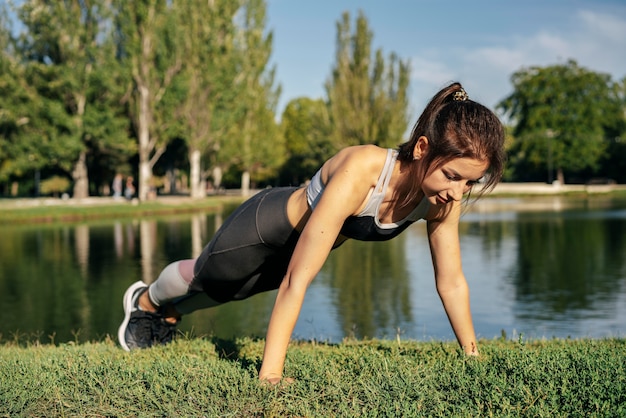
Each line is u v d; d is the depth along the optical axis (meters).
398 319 8.14
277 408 2.31
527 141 63.62
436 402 2.31
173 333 4.12
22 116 35.75
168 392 2.46
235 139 47.38
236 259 3.13
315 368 2.73
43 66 34.50
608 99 64.19
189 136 39.72
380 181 2.57
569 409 2.22
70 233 21.38
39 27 34.19
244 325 7.70
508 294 9.93
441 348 3.71
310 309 8.78
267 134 49.81
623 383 2.36
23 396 2.53
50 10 34.06
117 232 21.64
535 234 19.69
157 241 18.48
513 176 73.88
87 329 7.71
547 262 13.52
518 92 65.38
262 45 46.41
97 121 35.91
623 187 58.94
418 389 2.39
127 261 14.12
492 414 2.19
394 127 48.78
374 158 2.57
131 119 39.78
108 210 30.14
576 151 62.78
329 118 54.28
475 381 2.46
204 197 47.28
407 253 15.37
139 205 32.91
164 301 3.83
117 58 36.84
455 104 2.36
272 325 2.60
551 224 23.42
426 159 2.40
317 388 2.47
